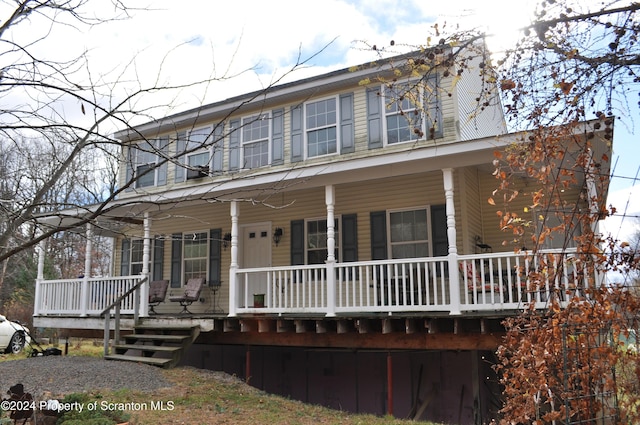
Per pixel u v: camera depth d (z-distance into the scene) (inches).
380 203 479.8
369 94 502.6
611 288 189.0
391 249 466.6
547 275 208.2
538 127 193.3
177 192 465.4
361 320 359.6
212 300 557.0
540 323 209.9
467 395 373.7
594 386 189.5
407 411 390.0
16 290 653.9
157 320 453.7
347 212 494.3
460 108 469.7
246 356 449.1
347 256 486.0
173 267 589.6
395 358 405.1
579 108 181.6
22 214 134.5
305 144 526.6
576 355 191.2
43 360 418.0
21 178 163.2
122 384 335.6
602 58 166.9
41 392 305.7
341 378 420.8
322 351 429.7
